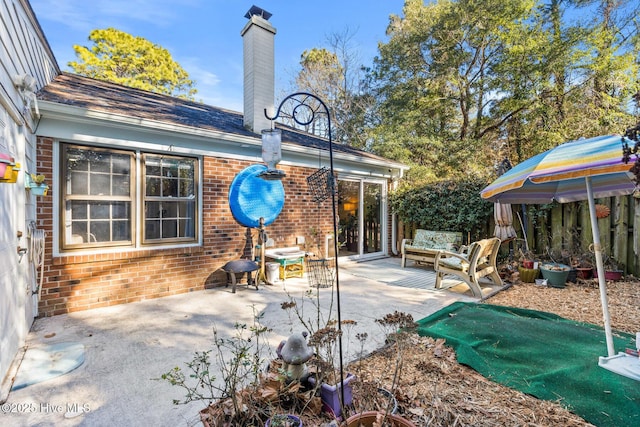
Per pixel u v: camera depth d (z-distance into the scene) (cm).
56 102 400
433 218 853
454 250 721
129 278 478
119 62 2044
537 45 1188
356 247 870
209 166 564
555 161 265
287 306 260
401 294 528
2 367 251
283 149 658
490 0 1260
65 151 431
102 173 462
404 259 775
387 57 1593
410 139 1365
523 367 267
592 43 1140
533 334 330
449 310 426
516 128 1365
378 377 256
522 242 705
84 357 301
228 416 180
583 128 1128
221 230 579
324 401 204
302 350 209
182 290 530
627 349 273
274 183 637
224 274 582
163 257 509
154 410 225
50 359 296
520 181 288
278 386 205
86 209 451
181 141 528
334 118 1861
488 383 248
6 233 271
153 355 307
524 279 594
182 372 275
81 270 440
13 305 295
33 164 400
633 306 435
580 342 312
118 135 468
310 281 618
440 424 198
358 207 875
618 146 238
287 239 686
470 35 1359
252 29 676
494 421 203
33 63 424
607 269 571
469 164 1320
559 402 221
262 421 181
